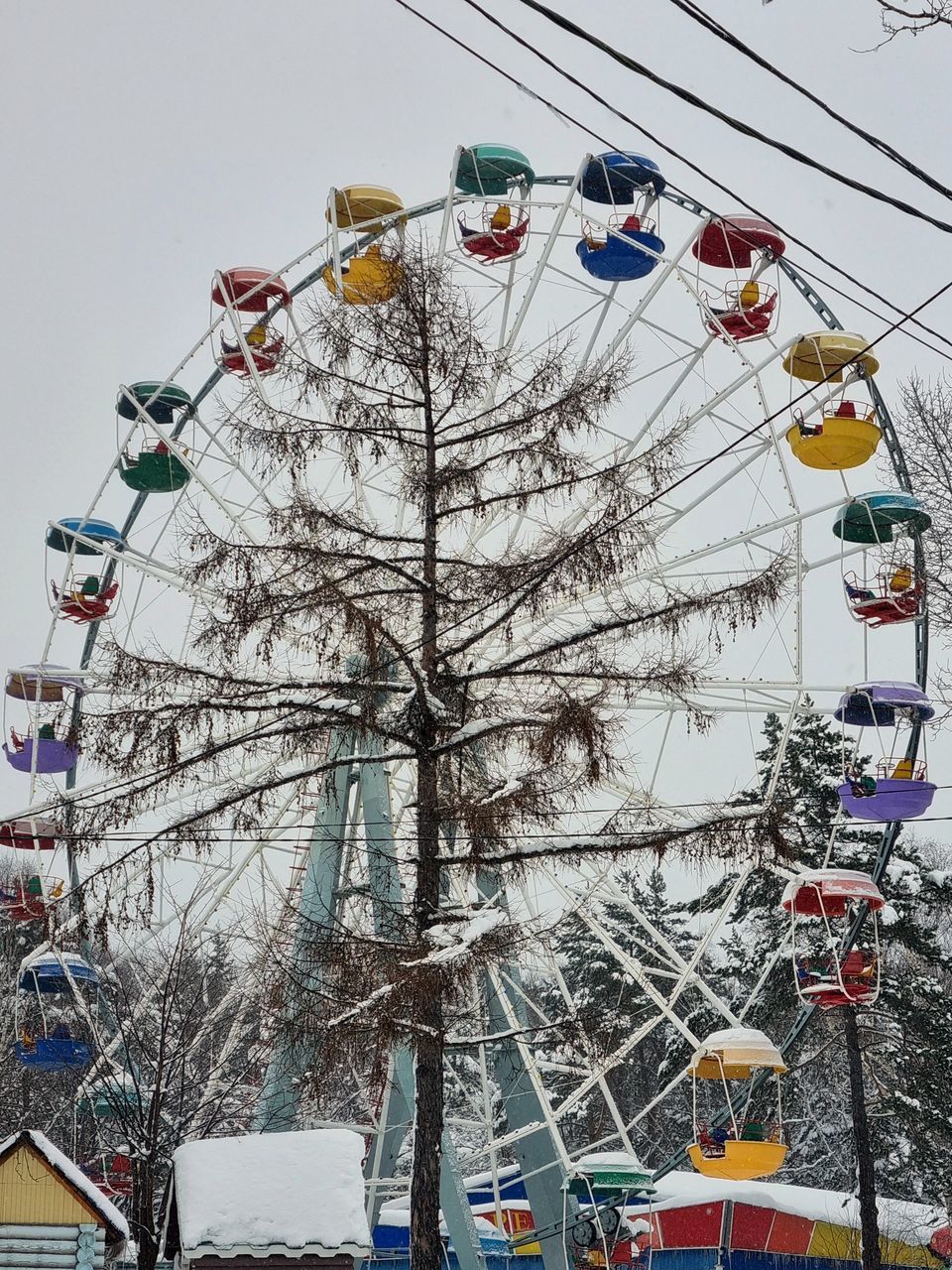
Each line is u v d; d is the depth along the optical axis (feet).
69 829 56.18
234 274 94.68
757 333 93.35
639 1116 84.38
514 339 90.84
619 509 56.85
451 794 54.60
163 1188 89.66
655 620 55.88
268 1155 61.57
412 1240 52.60
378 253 60.54
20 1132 56.90
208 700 54.24
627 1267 116.57
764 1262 123.44
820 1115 177.58
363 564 55.52
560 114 32.73
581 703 53.26
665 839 54.65
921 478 94.27
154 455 99.35
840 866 145.48
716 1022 157.07
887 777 93.86
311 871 76.54
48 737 94.84
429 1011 52.13
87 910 55.88
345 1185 60.64
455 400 57.00
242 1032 91.66
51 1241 56.34
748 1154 83.20
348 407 56.59
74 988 88.17
